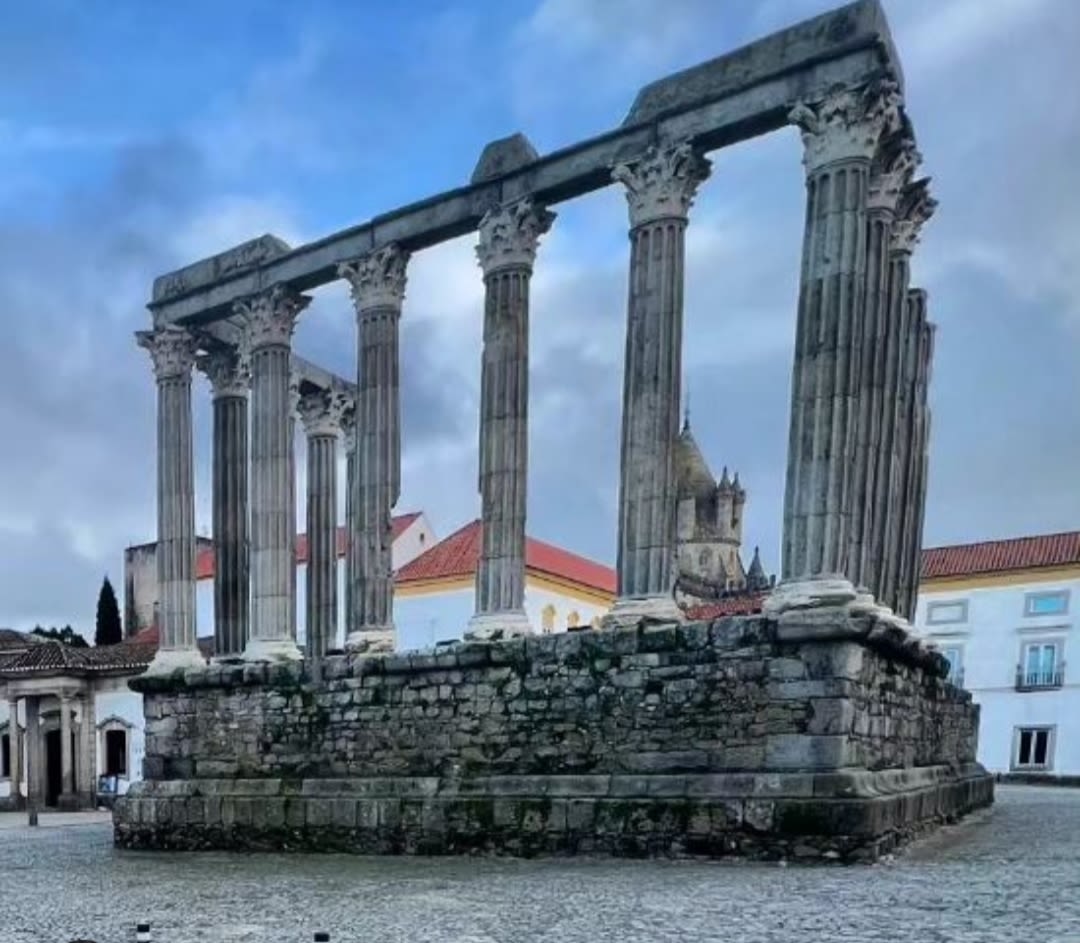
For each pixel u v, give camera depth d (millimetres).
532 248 19859
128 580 61312
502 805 16766
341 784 19125
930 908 9695
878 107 15867
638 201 17984
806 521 15516
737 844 14406
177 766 21906
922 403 21297
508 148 20234
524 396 19625
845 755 14336
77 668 44375
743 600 55219
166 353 25406
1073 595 43188
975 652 45219
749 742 15062
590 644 16828
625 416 17781
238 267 24188
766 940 8562
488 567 19219
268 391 23188
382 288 21578
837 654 14547
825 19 16516
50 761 45938
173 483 24859
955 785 19391
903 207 19172
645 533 17250
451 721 18266
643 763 16031
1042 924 8680
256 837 19859
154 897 13594
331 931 10125
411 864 16141
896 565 18969
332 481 28156
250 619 22984
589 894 11664
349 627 21234
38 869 18344
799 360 16000
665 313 17562
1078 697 42469
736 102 17219
